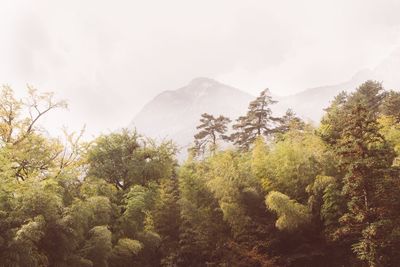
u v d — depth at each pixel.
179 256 21.72
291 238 18.52
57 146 20.86
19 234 12.28
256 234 19.31
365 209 14.40
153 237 20.91
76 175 18.92
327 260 18.02
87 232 16.53
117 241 19.36
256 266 18.81
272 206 17.20
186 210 21.08
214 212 21.62
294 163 18.94
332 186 16.70
